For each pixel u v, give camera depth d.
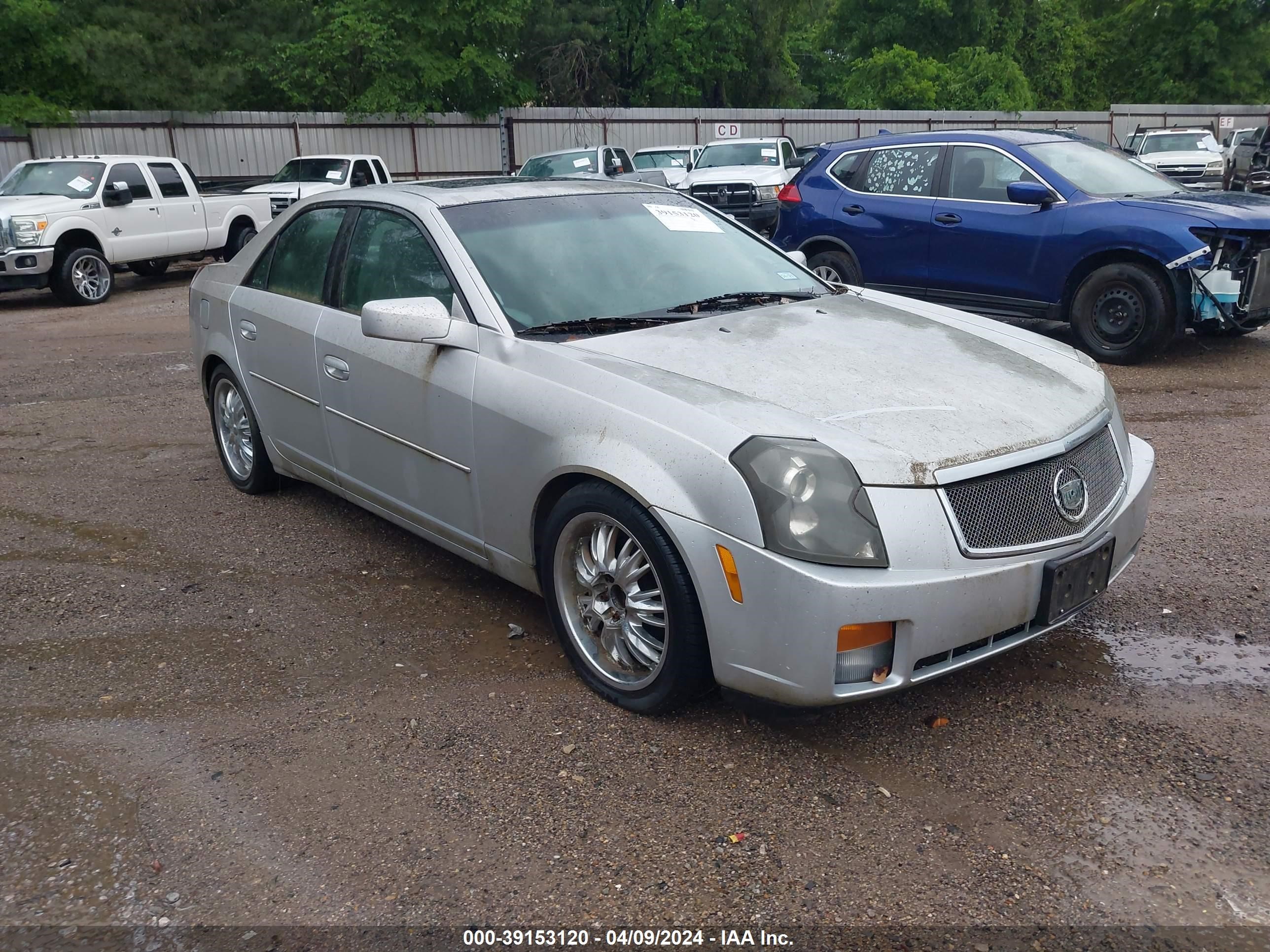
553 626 3.52
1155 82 42.94
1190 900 2.39
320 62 25.64
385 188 4.54
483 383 3.58
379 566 4.54
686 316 3.83
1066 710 3.23
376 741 3.13
